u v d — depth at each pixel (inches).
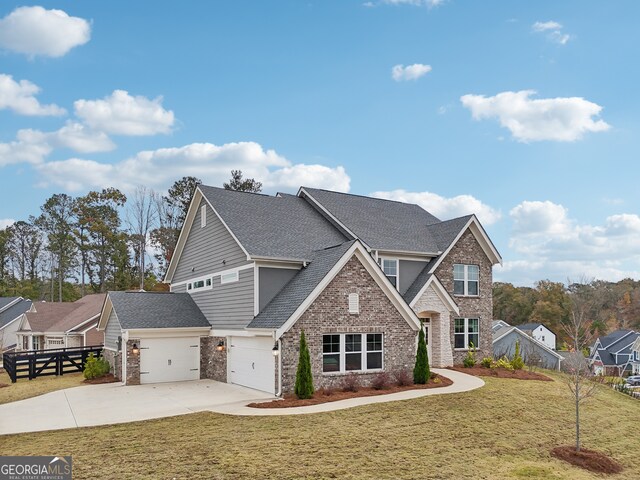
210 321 918.4
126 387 810.8
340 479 384.5
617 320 2920.8
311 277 741.3
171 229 2327.8
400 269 956.0
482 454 474.9
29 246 2984.7
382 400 626.2
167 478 368.8
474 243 1046.4
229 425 515.8
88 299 1670.8
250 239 805.9
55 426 524.4
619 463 511.5
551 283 2896.2
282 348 671.8
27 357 989.2
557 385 809.5
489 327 1041.5
